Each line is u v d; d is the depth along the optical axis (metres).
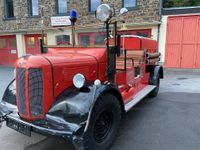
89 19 11.04
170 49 9.88
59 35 3.92
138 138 3.26
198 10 9.13
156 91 5.55
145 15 9.88
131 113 4.38
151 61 5.44
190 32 9.47
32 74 2.52
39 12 12.42
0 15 13.81
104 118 2.84
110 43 3.35
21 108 2.69
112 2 10.49
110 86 2.85
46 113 2.58
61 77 2.70
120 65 3.81
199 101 5.19
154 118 4.09
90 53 3.35
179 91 6.24
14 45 13.64
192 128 3.61
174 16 9.50
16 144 3.13
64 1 11.66
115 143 3.11
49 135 2.42
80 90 2.70
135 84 4.34
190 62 9.73
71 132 2.34
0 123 2.99
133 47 4.96
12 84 3.32
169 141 3.15
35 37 12.84
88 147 2.47
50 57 2.73
